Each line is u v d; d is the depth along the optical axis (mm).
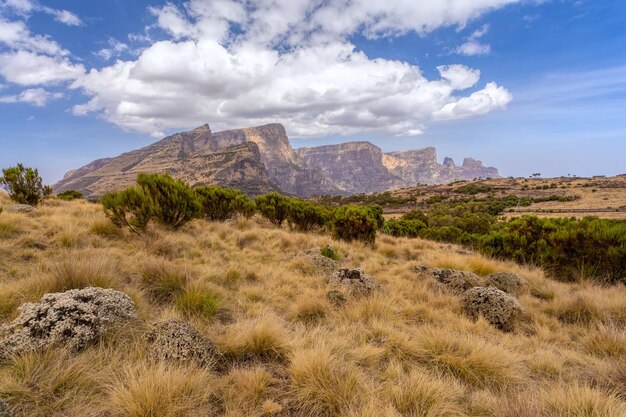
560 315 5531
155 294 4727
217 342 3428
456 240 19188
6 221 6617
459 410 2613
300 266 7473
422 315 4992
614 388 3102
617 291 6605
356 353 3408
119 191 8203
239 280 6000
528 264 9781
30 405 2205
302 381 2805
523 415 2344
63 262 4492
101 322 3184
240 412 2322
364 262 8750
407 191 135250
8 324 3070
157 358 2877
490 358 3391
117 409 2219
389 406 2430
